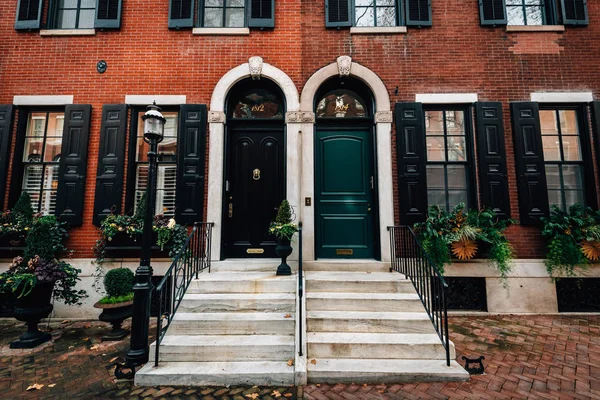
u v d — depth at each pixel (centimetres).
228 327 373
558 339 415
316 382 312
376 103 556
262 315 385
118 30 572
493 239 501
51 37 569
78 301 517
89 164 545
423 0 579
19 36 569
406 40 573
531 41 573
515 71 565
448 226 507
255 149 572
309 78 561
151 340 414
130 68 563
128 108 558
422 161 539
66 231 524
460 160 562
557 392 293
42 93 557
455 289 533
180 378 310
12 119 553
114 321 431
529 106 550
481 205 536
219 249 523
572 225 509
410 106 550
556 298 520
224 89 556
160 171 562
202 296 411
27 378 326
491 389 298
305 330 360
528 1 603
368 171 564
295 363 320
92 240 527
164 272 518
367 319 375
